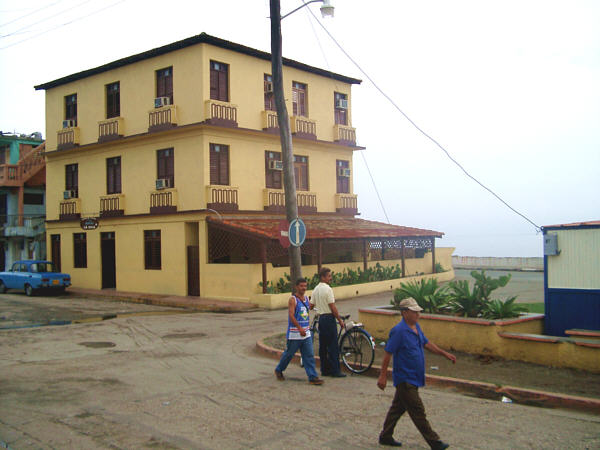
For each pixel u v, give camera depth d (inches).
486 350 376.5
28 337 517.7
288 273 863.1
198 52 890.7
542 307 643.5
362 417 261.0
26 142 1459.2
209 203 874.8
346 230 964.0
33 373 358.6
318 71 1082.1
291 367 390.0
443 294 447.2
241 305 773.9
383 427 242.2
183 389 318.0
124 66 997.2
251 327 600.4
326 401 291.3
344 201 1142.3
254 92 967.0
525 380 316.8
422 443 225.3
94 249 1056.2
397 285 1050.7
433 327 411.2
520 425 248.2
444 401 291.9
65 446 221.1
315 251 961.5
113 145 1016.9
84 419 257.1
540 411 271.4
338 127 1124.5
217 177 905.5
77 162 1087.6
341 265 979.3
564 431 239.3
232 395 303.9
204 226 875.4
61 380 339.0
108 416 262.1
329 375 358.6
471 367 352.8
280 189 1005.8
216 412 269.1
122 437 231.8
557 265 411.8
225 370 377.1
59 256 1134.4
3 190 1396.4
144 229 965.8
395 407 220.2
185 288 896.3
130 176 990.4
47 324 617.3
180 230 906.1
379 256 1127.6
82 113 1075.3
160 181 918.4
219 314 720.3
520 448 218.2
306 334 335.6
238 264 821.9
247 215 935.0
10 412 268.4
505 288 946.7
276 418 258.7
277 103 490.9
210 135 891.4
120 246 1006.4
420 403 212.1
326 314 359.9
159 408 276.1
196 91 892.0
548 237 411.5
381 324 450.9
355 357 370.0
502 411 271.7
